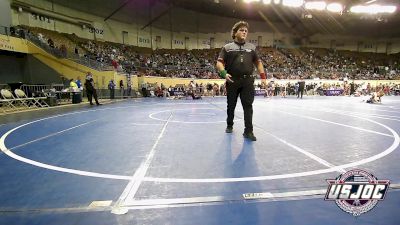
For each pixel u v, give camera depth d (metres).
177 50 38.97
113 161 3.66
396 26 43.19
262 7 37.03
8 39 17.77
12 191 2.66
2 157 3.93
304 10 33.00
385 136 5.43
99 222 2.07
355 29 45.34
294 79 32.84
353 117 8.84
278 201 2.40
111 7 33.19
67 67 21.08
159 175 3.08
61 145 4.69
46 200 2.45
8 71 19.28
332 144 4.64
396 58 44.69
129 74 23.42
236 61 4.95
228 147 4.41
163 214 2.19
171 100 19.12
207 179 2.94
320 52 44.72
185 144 4.65
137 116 8.95
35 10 25.36
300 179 2.92
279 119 8.13
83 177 3.04
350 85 29.62
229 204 2.35
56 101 14.10
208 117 8.58
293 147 4.40
